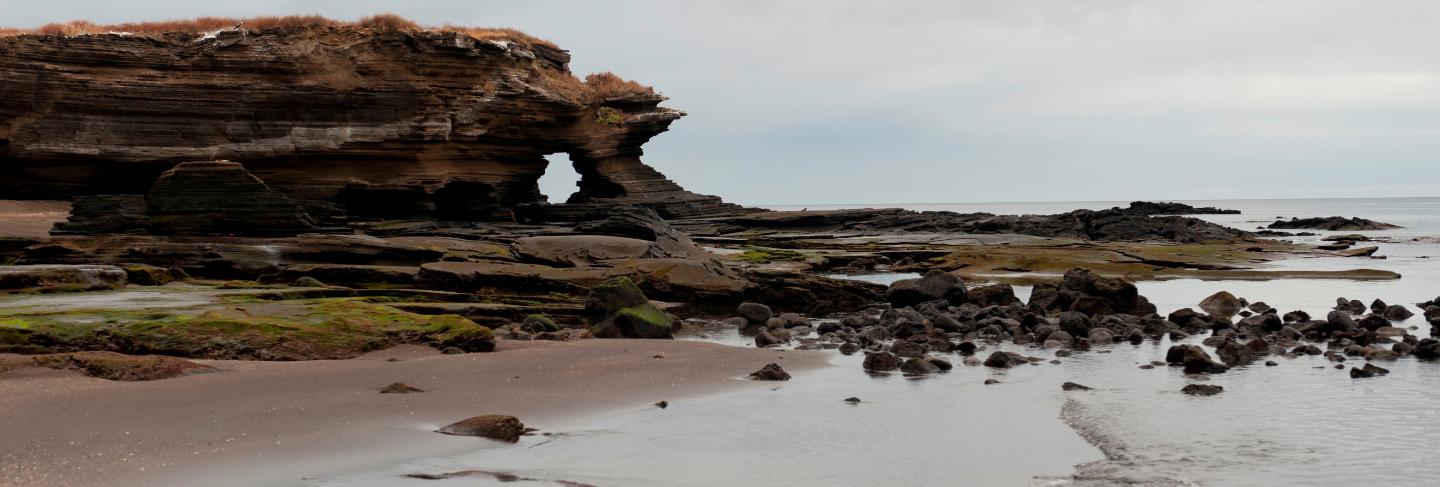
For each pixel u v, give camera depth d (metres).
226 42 52.34
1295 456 10.59
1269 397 13.94
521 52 60.53
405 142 55.75
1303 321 24.06
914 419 12.43
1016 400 13.72
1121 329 21.84
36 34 51.09
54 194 51.88
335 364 15.66
